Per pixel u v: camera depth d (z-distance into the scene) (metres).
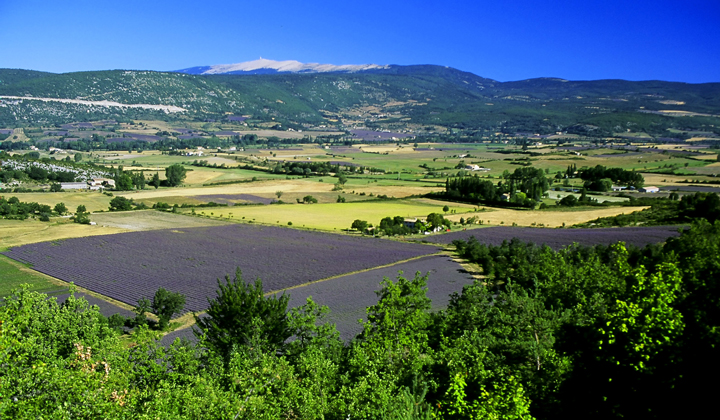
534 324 33.09
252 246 101.44
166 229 116.06
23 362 29.91
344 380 30.41
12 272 79.38
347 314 61.94
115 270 82.19
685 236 54.00
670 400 22.59
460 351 31.39
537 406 25.81
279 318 42.97
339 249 99.31
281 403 27.92
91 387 26.27
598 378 25.39
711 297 26.14
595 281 36.22
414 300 41.88
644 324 23.52
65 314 37.97
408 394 26.20
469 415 23.09
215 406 26.03
